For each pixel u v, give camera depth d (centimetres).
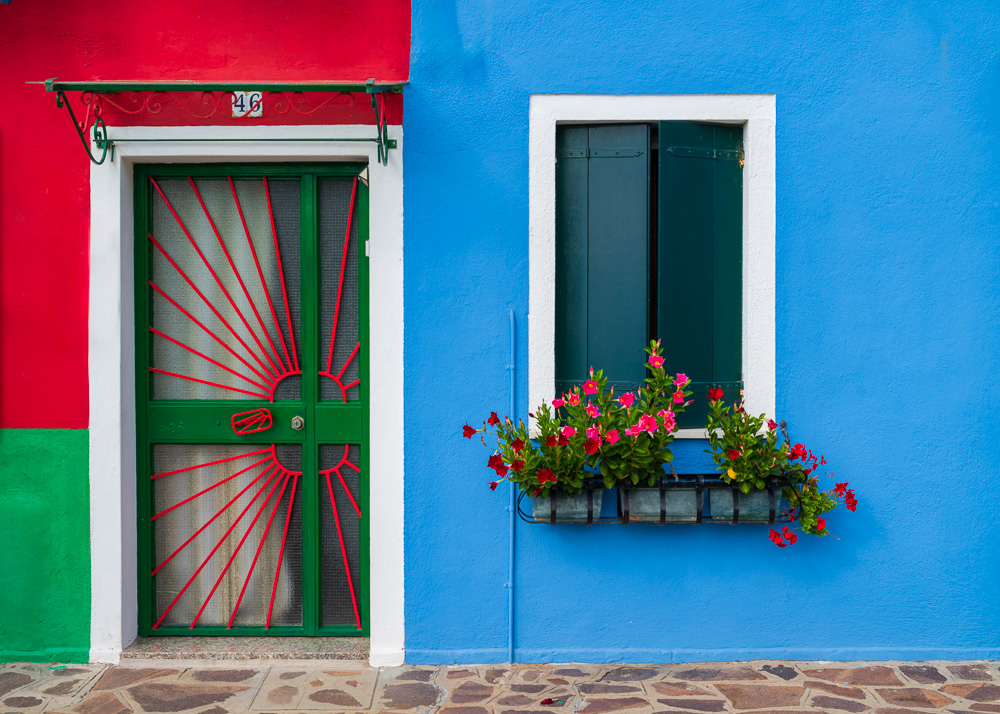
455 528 339
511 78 335
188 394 354
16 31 336
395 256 336
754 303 339
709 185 343
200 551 357
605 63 336
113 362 337
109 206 336
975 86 340
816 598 343
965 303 342
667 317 339
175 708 295
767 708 295
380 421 337
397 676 325
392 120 336
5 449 338
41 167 336
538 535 339
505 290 338
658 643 341
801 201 339
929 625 344
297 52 339
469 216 336
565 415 340
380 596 338
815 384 341
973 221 342
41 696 304
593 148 343
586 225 343
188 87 300
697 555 341
